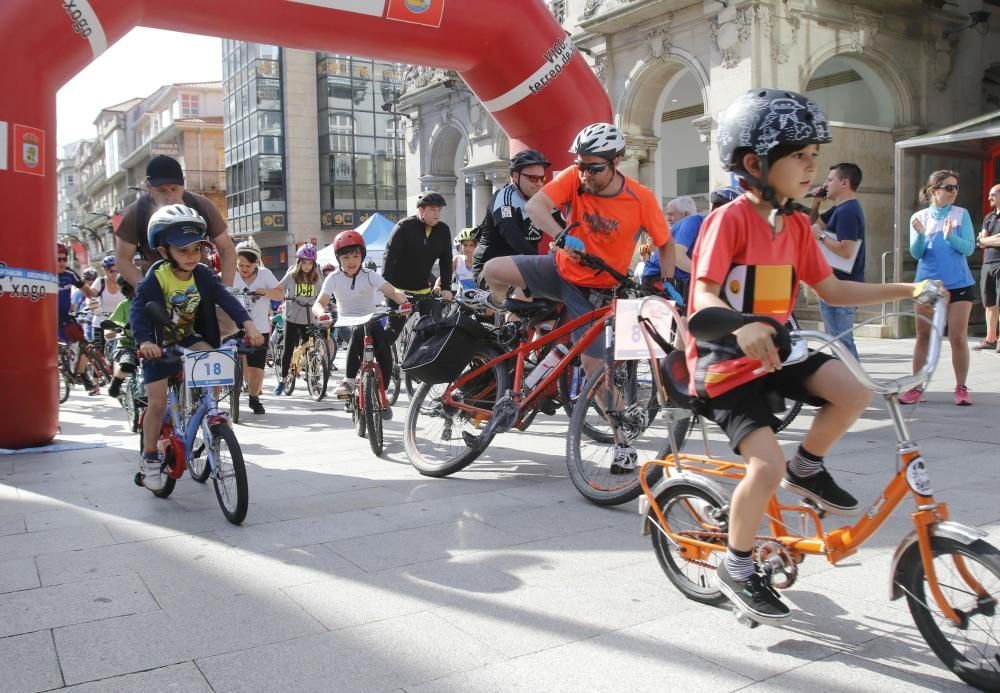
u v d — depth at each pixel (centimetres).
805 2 1364
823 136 246
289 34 716
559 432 641
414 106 2316
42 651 262
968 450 503
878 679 236
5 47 570
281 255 4384
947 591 233
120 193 7156
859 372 232
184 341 447
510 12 793
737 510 253
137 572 336
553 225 426
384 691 234
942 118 1554
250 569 337
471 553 351
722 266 255
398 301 599
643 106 1587
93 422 802
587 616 284
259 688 237
